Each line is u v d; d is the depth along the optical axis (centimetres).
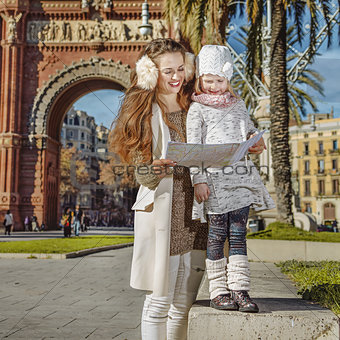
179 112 212
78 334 322
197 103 205
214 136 200
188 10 954
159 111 197
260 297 238
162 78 200
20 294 509
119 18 3031
